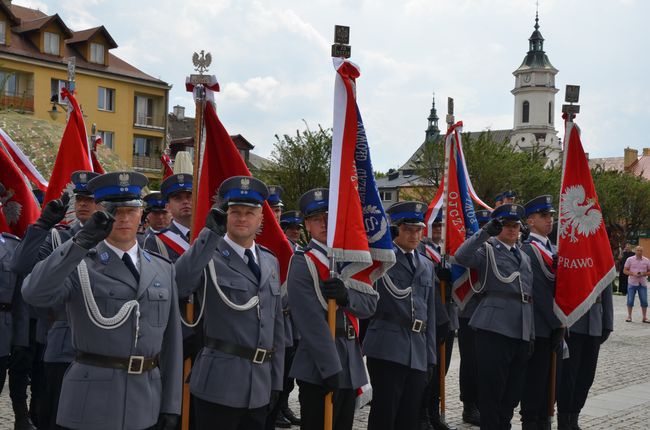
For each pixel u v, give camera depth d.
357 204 5.36
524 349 6.91
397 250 6.27
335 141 5.44
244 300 4.71
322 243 5.40
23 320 6.64
